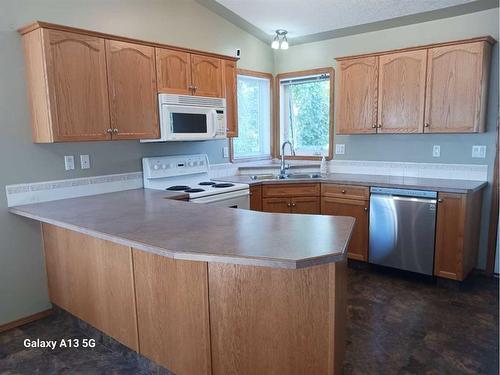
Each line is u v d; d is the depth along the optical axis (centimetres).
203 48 398
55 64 257
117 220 228
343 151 448
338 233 190
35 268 294
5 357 246
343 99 404
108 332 245
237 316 185
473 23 351
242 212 247
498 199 347
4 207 274
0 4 261
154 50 316
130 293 222
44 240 295
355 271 379
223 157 440
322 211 404
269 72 489
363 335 258
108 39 285
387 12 369
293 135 500
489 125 348
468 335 256
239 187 367
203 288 187
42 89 261
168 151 377
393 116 371
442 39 370
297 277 173
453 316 282
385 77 372
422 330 263
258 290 180
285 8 383
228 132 390
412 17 373
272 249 163
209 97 363
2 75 265
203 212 248
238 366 189
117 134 296
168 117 324
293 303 176
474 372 218
